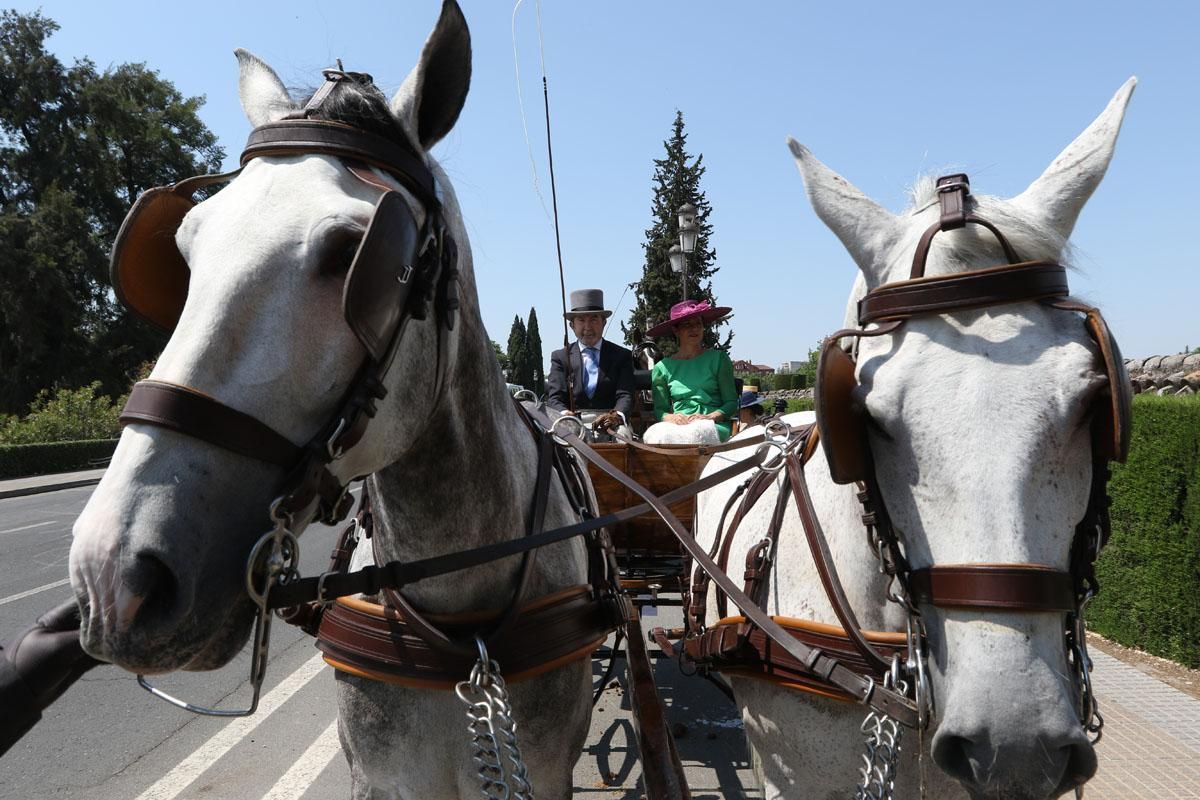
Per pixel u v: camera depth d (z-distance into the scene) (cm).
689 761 407
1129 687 482
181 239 149
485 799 192
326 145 151
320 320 137
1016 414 145
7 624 669
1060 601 141
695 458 369
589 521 211
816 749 196
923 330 155
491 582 198
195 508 126
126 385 3644
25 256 3378
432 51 164
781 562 217
